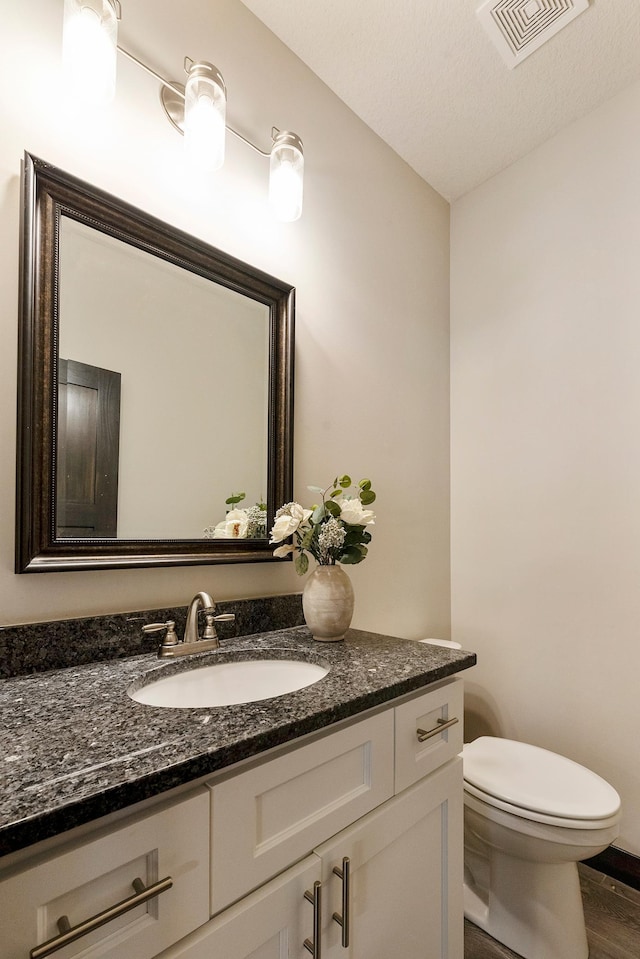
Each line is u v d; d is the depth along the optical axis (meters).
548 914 1.23
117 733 0.65
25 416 0.90
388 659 1.05
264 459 1.35
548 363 1.84
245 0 1.37
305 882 0.72
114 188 1.07
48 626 0.91
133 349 1.10
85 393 1.01
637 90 1.64
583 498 1.71
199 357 1.22
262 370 1.36
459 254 2.17
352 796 0.81
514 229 1.97
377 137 1.84
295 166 1.30
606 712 1.61
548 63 1.55
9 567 0.89
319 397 1.54
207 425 1.23
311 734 0.76
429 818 0.99
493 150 1.92
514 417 1.93
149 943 0.55
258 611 1.27
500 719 1.89
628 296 1.64
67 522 0.96
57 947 0.46
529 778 1.29
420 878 0.95
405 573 1.85
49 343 0.95
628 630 1.58
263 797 0.68
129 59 1.12
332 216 1.63
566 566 1.74
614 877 1.53
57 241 0.97
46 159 0.97
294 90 1.52
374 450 1.73
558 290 1.82
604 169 1.71
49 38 0.99
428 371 2.02
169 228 1.14
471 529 2.03
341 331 1.63
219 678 1.03
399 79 1.60
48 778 0.53
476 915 1.38
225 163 1.30
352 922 0.79
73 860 0.50
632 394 1.61
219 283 1.28
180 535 1.16
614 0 1.35
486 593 1.97
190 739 0.63
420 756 0.97
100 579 1.01
